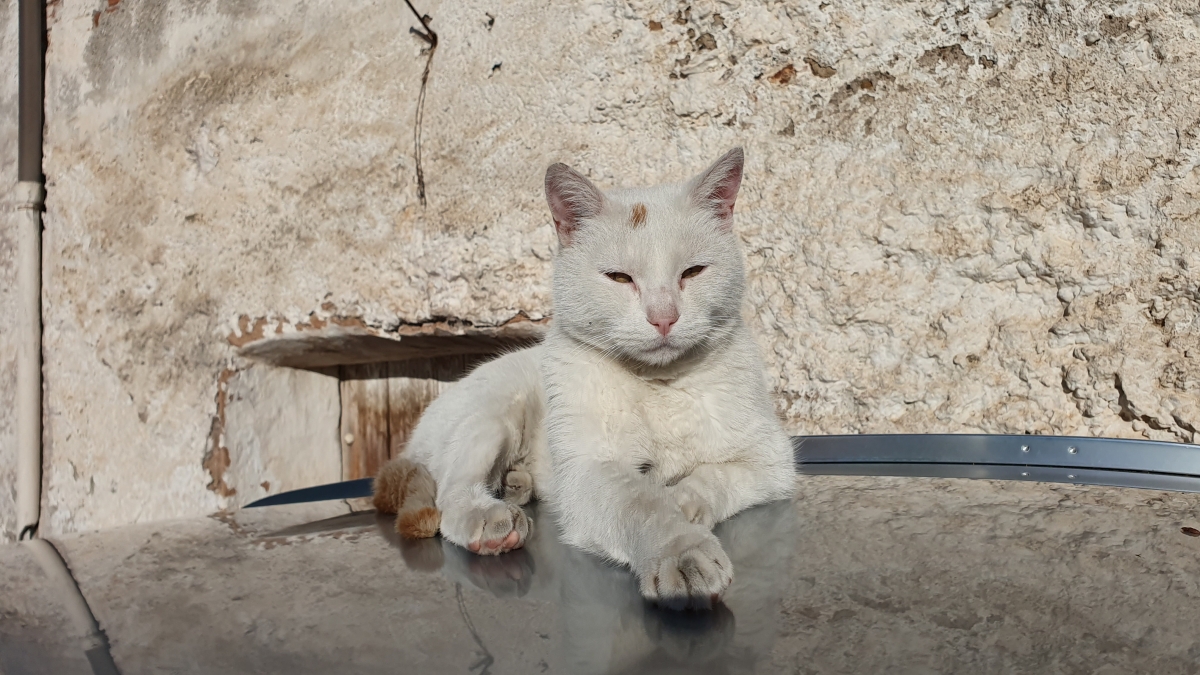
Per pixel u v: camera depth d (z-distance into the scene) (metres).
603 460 0.74
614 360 0.77
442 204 1.08
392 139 1.10
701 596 0.58
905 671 0.51
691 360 0.77
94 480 1.22
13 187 1.29
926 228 0.96
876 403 0.98
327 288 1.13
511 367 0.87
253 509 0.85
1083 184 0.92
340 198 1.12
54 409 1.25
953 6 0.95
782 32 0.99
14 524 1.28
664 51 1.02
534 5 1.05
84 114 1.25
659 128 1.03
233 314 1.17
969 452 0.86
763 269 1.00
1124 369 0.91
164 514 1.18
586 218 0.79
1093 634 0.54
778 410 1.00
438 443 0.84
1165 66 0.90
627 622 0.58
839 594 0.59
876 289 0.98
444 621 0.58
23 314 1.25
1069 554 0.63
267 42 1.16
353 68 1.12
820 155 0.99
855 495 0.77
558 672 0.52
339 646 0.55
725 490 0.73
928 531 0.68
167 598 0.62
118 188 1.22
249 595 0.62
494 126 1.07
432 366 1.23
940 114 0.96
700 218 0.79
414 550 0.71
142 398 1.20
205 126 1.18
